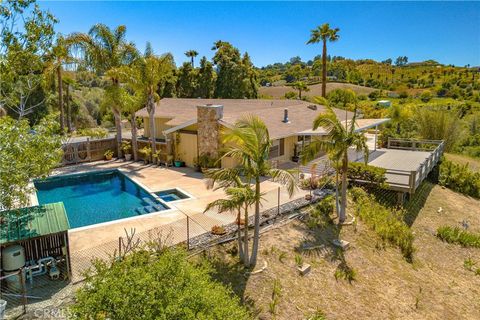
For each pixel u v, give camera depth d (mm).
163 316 7086
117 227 14734
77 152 27422
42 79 12398
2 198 11047
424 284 14953
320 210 17500
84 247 12828
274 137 22859
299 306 11789
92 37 26141
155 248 11664
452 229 20703
